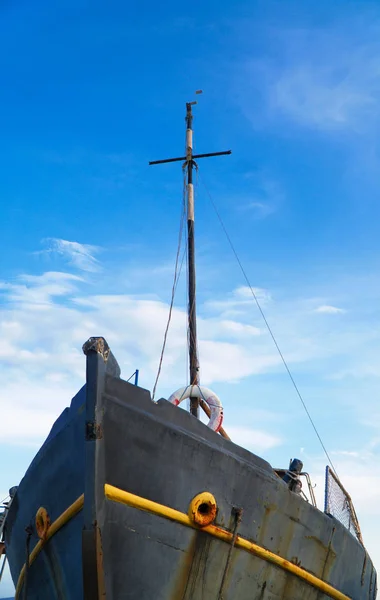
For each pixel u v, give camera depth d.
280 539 12.88
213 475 11.64
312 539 13.86
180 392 16.25
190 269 19.48
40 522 12.17
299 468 14.94
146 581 10.74
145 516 10.76
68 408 11.86
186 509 11.21
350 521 18.84
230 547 11.73
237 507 11.94
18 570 14.20
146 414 10.98
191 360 18.27
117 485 10.61
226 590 11.73
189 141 21.47
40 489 12.41
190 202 20.52
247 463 12.36
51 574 11.88
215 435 12.09
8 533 15.03
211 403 15.93
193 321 18.77
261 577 12.39
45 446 12.41
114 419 10.67
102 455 10.48
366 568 18.30
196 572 11.32
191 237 19.97
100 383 10.63
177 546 11.07
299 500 13.45
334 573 14.98
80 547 10.71
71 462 11.18
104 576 10.34
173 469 11.13
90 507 10.17
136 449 10.80
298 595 13.46
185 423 11.61
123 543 10.54
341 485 18.30
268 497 12.59
